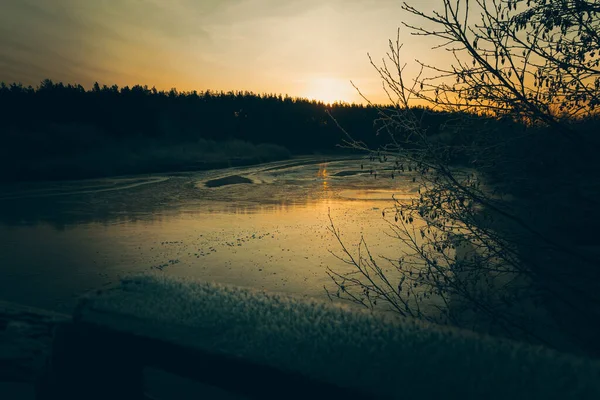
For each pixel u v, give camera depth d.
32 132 37.06
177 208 14.47
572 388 0.40
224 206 14.90
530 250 2.25
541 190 2.29
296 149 60.16
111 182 23.83
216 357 0.53
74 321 0.67
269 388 0.50
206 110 59.56
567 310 2.04
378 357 0.48
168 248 8.70
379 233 9.48
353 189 20.23
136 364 0.64
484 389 0.41
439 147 2.36
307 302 0.65
